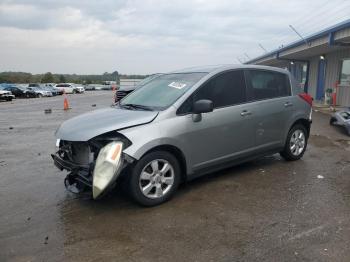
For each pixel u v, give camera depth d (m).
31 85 45.81
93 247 3.53
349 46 17.12
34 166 6.74
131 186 4.32
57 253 3.43
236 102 5.42
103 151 4.18
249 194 4.87
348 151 7.48
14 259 3.33
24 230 3.94
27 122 14.18
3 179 5.88
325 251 3.34
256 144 5.72
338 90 19.23
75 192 4.55
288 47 22.52
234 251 3.39
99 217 4.23
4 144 9.15
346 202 4.54
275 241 3.55
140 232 3.82
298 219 4.05
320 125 11.56
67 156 4.86
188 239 3.64
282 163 6.45
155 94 5.27
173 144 4.58
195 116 4.82
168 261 3.25
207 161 5.05
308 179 5.49
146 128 4.41
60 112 18.98
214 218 4.12
